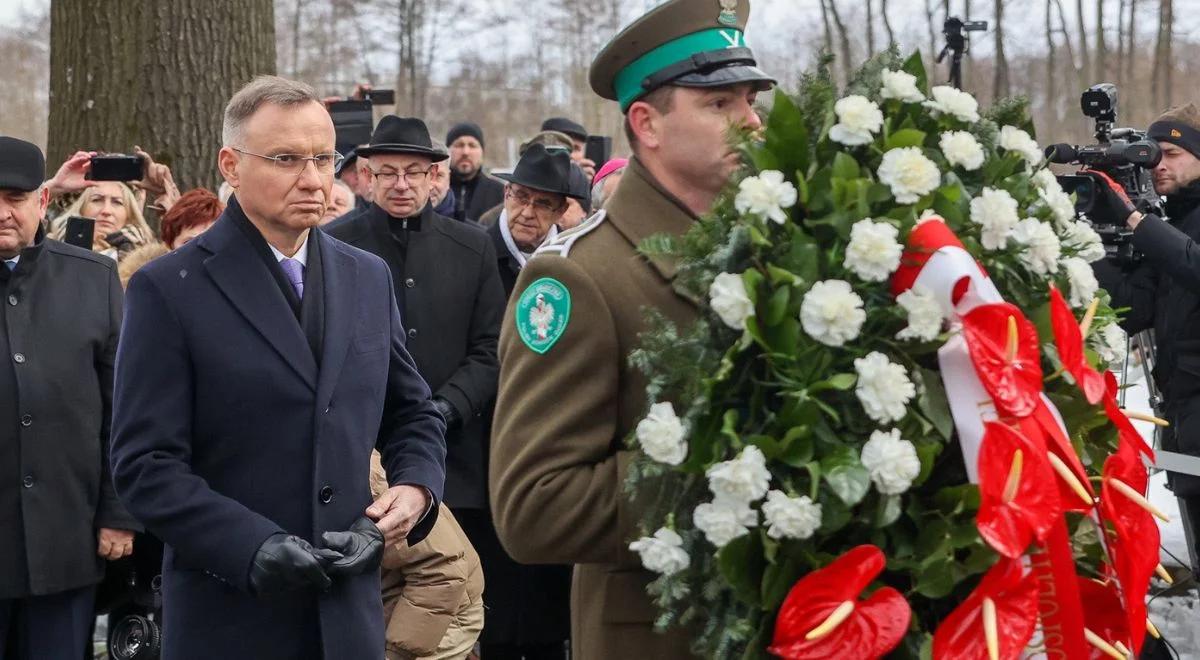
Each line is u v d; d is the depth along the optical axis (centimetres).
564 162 493
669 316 228
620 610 230
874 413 197
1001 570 198
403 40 1802
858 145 214
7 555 377
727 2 240
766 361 205
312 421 275
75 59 605
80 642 396
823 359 203
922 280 207
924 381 207
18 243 385
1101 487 217
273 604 273
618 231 238
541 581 459
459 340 457
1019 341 207
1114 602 219
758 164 213
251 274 276
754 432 205
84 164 522
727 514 197
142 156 551
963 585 205
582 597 239
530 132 2109
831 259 207
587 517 219
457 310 458
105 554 395
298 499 273
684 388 209
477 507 448
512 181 493
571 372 225
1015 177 230
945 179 221
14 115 2461
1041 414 206
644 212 239
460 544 398
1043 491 197
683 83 236
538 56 2091
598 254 234
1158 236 425
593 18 2027
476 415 446
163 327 270
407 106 1808
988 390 200
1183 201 470
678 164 238
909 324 204
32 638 387
